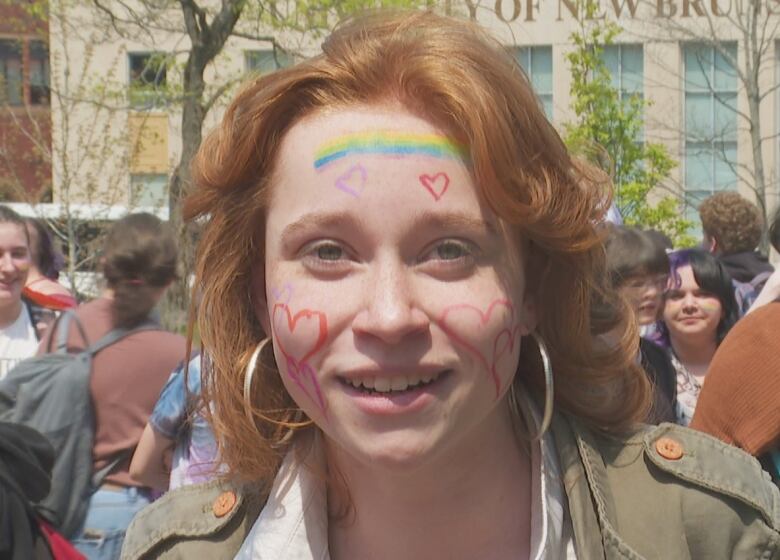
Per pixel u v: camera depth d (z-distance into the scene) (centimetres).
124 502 348
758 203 1822
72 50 1948
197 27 1411
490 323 143
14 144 1714
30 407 348
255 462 168
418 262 143
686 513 159
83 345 360
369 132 143
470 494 154
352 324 142
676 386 386
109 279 367
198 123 1409
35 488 291
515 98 146
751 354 269
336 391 144
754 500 159
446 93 141
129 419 353
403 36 148
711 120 2103
